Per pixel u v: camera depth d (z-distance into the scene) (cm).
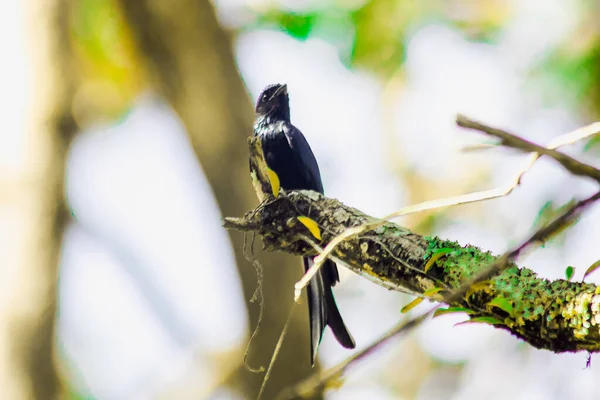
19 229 1152
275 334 1171
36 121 1180
